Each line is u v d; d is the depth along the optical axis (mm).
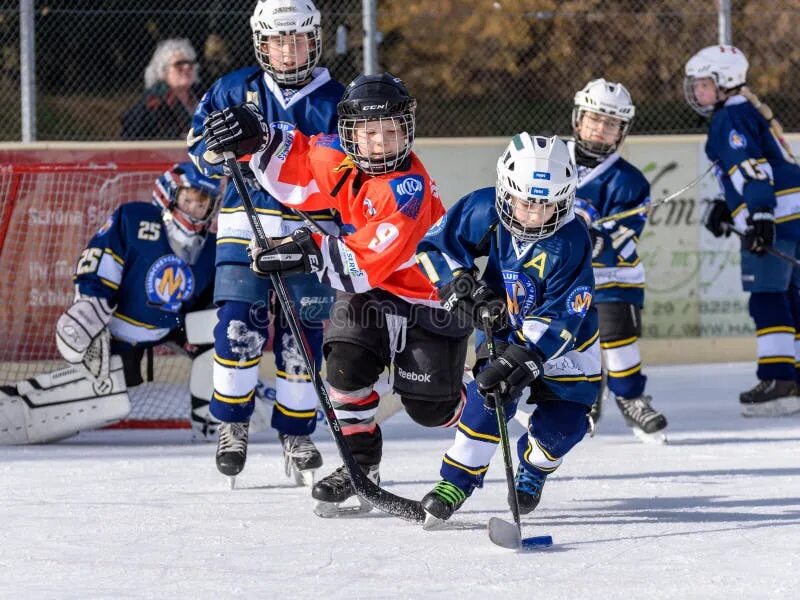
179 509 13742
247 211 12984
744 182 21375
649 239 28250
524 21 30375
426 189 12789
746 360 29047
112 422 19516
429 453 18062
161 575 10555
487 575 10531
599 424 21656
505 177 12008
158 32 27953
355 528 12680
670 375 27234
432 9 30297
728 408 23047
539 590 10008
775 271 21859
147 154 26297
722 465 16703
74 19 27844
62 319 19062
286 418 15312
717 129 21594
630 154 27984
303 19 14953
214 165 14992
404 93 12633
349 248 12391
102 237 19391
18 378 24594
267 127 13469
